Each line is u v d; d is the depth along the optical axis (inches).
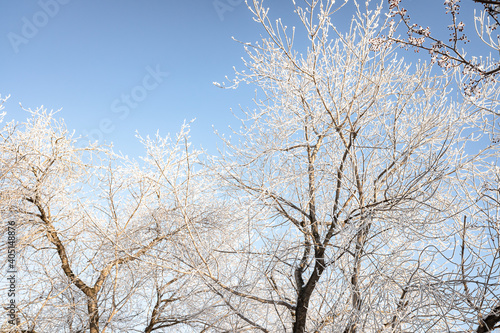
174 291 284.5
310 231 242.5
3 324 240.8
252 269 247.9
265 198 246.7
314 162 255.1
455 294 177.3
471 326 179.2
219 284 217.5
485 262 179.8
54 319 267.7
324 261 222.4
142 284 271.4
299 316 215.3
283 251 232.5
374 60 233.8
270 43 235.0
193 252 253.9
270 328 247.1
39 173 262.8
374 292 200.8
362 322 194.7
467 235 217.8
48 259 281.9
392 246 242.2
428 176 217.8
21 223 259.8
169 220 269.0
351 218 224.2
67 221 285.3
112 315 254.4
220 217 270.5
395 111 228.2
